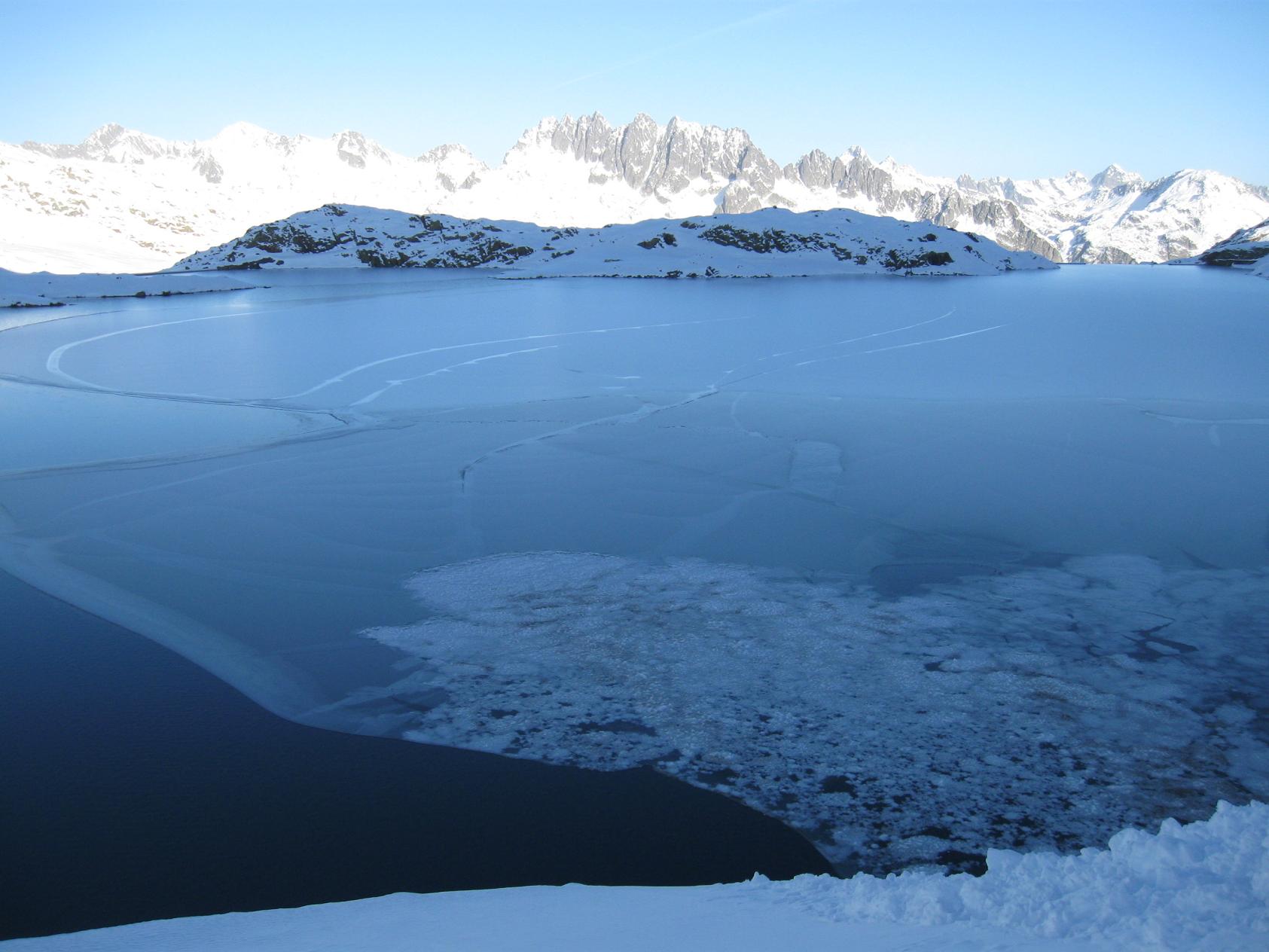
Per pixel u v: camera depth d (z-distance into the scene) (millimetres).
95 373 53156
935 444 32906
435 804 12734
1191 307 87750
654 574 21266
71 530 25016
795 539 23500
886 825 12008
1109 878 6508
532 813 12469
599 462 31000
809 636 17812
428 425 37219
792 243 180250
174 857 11586
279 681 16531
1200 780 12922
